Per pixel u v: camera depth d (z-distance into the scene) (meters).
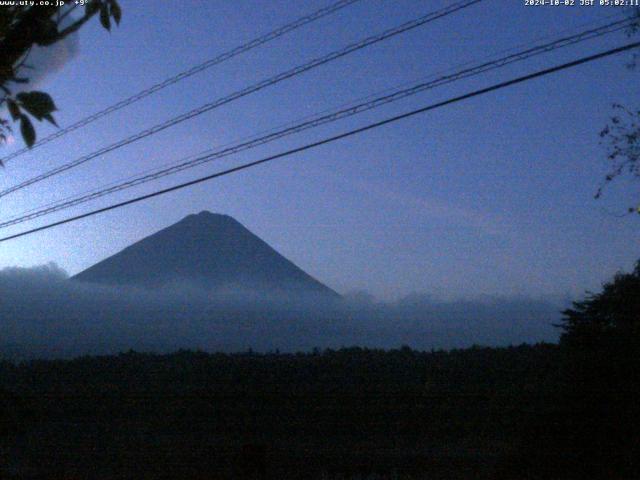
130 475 17.16
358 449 18.59
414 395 21.27
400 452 18.06
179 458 18.47
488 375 20.31
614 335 14.80
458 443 18.11
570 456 14.23
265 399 22.48
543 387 15.44
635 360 14.20
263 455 16.92
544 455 14.62
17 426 12.69
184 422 21.48
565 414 14.55
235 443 19.69
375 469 16.77
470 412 19.39
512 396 16.69
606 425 13.95
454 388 20.62
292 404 21.86
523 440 15.20
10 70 3.14
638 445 13.35
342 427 20.47
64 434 19.69
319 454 18.14
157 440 19.95
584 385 14.55
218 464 17.97
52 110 3.22
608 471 13.55
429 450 17.89
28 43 3.11
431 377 21.94
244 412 22.00
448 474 15.86
